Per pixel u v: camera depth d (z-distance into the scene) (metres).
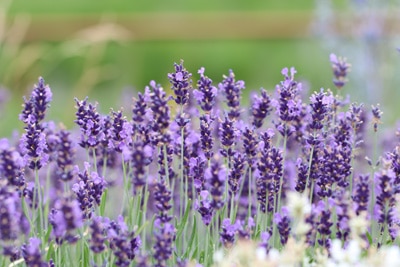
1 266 3.06
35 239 2.85
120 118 3.45
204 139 3.44
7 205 2.77
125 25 10.70
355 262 2.83
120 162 4.35
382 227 3.41
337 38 8.47
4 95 8.38
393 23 8.39
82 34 10.27
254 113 3.59
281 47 13.86
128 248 2.93
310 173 3.61
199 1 15.48
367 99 8.13
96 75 10.51
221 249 3.26
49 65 11.62
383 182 3.07
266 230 3.49
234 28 10.58
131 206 3.41
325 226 3.19
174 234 3.15
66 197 2.78
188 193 3.98
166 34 10.66
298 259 2.73
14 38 9.81
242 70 14.01
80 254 3.44
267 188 3.38
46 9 15.31
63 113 9.80
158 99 3.21
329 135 3.69
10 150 3.02
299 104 3.50
